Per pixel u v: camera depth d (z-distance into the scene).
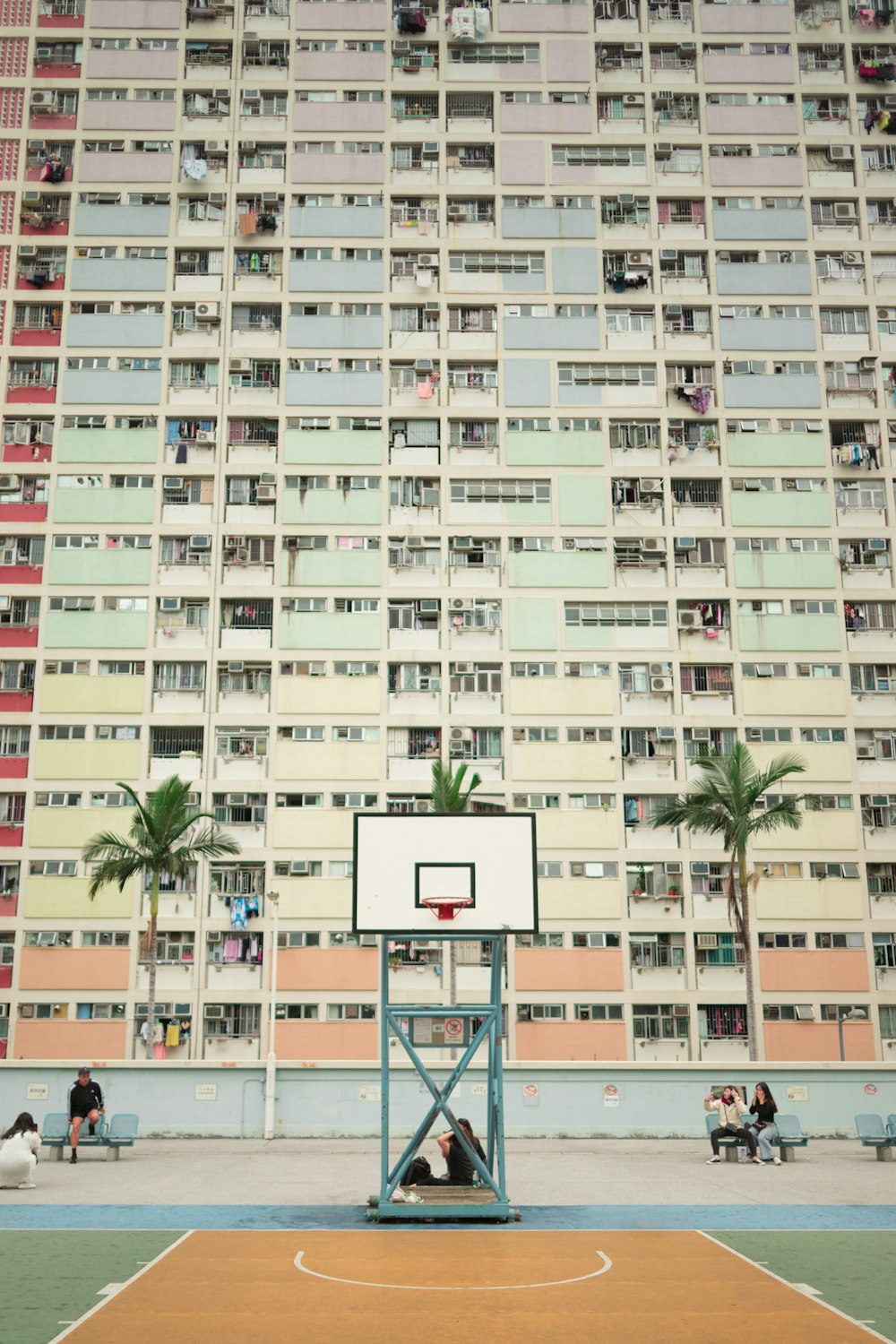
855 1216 18.20
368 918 18.16
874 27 55.41
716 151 54.47
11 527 49.72
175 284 52.31
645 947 46.69
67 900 46.53
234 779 47.56
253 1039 45.19
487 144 54.25
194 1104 31.56
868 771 48.69
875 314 53.12
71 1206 18.98
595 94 54.81
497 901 18.28
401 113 54.34
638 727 48.56
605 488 50.75
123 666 48.69
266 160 53.72
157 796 40.41
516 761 48.03
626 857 47.41
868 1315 12.34
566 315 52.59
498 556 50.03
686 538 50.25
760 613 49.84
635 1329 11.79
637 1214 18.33
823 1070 32.00
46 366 51.62
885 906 47.53
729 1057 45.66
